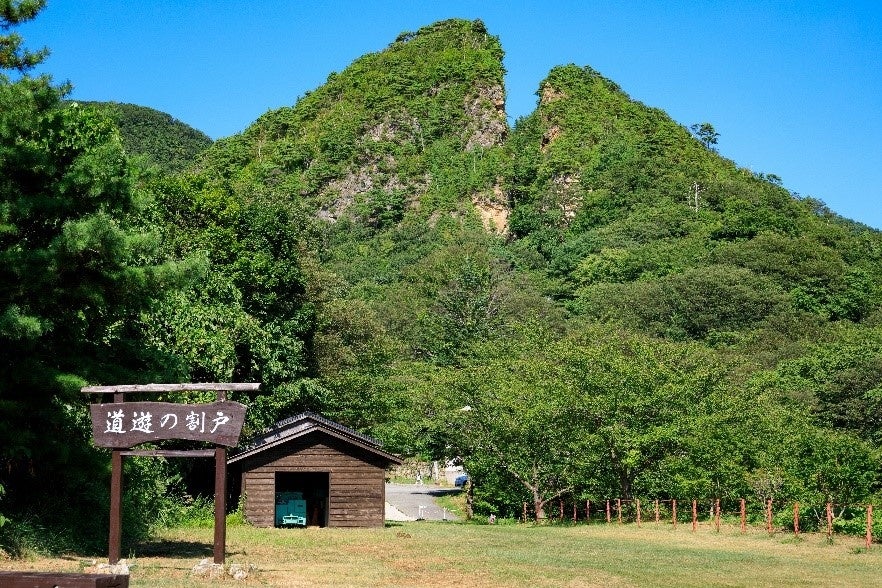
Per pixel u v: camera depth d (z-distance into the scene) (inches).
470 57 7844.5
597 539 921.5
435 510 1859.0
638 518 1167.0
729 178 5925.2
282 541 844.6
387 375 1958.7
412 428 1653.5
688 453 1203.9
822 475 959.0
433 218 6210.6
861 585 582.6
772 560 719.7
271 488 1088.2
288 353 1342.3
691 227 4901.6
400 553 752.3
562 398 1252.5
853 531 913.5
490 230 6082.7
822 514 973.2
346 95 7608.3
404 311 3511.3
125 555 659.4
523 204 6112.2
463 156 6855.3
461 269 3410.4
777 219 4569.4
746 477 1162.6
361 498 1093.8
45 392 636.7
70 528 681.6
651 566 679.7
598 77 7583.7
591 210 5639.8
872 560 721.6
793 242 4065.0
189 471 1137.4
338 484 1093.1
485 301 2871.6
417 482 2741.1
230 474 1206.3
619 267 4256.9
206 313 1152.8
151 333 1031.0
